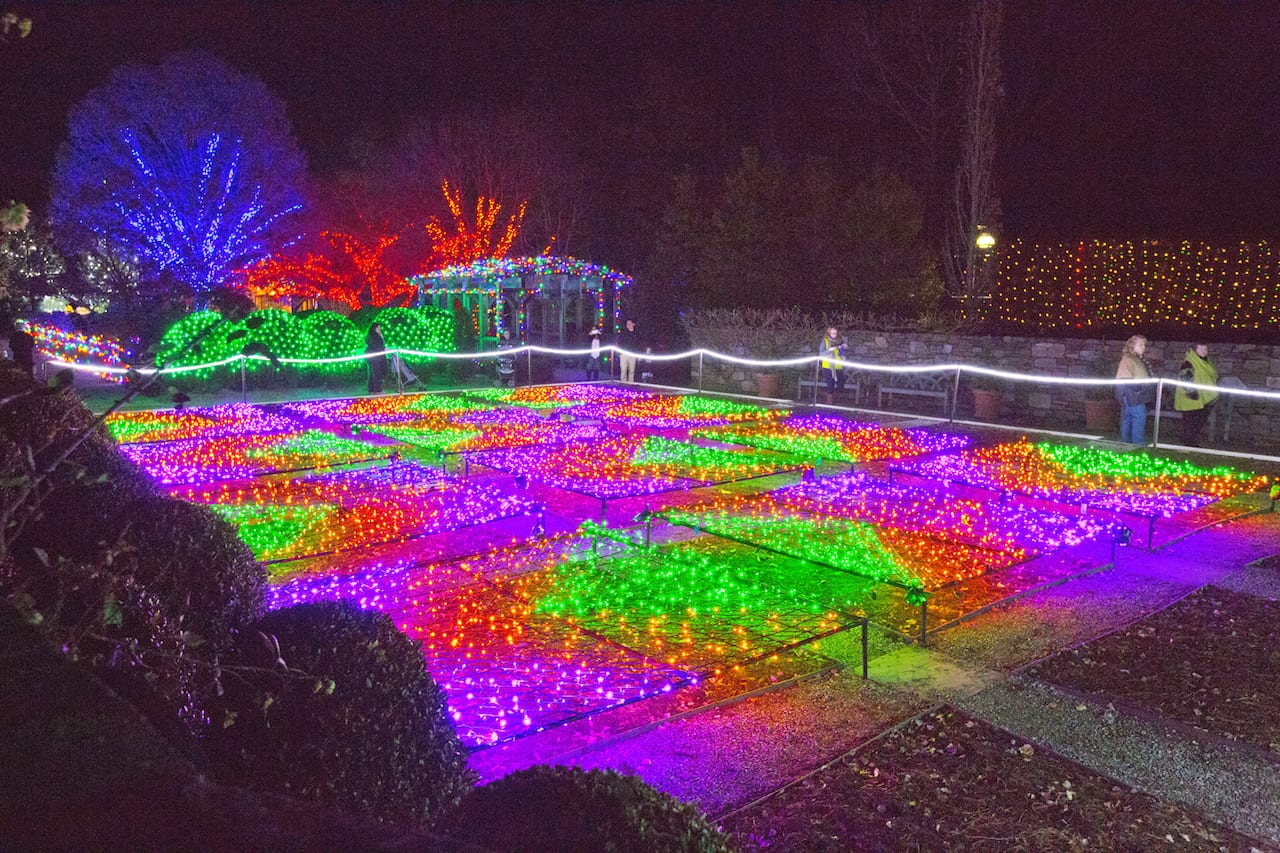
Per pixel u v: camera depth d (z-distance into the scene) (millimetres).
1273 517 9703
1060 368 17641
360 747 3047
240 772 2945
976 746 4707
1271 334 18625
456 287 30266
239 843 1392
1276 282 18594
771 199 26188
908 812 4109
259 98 35125
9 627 1875
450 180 36844
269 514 9617
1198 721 4980
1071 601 6996
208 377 21047
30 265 26406
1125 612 6738
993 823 4027
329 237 37719
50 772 1479
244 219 34906
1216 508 10141
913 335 19938
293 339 22469
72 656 2248
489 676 5582
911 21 31469
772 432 16031
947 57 31391
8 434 4199
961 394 18906
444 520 9367
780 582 7473
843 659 5867
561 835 2096
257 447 13867
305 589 7113
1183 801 4207
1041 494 10594
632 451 13812
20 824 1361
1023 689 5395
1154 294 20297
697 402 20406
